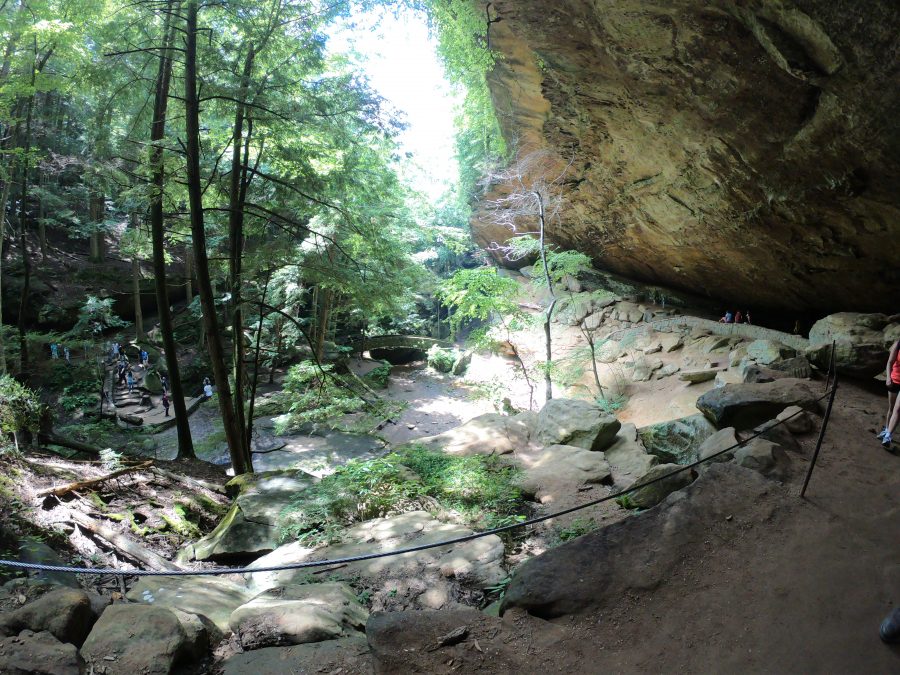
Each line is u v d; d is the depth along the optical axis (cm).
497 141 1927
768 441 573
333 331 2561
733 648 316
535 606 358
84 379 2061
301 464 1283
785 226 1205
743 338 1598
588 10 938
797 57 717
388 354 2967
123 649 325
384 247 1152
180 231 1337
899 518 436
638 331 1975
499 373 2212
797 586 361
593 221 2016
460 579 491
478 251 3288
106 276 2659
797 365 891
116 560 594
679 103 1037
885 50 627
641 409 1534
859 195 934
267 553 633
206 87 914
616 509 622
